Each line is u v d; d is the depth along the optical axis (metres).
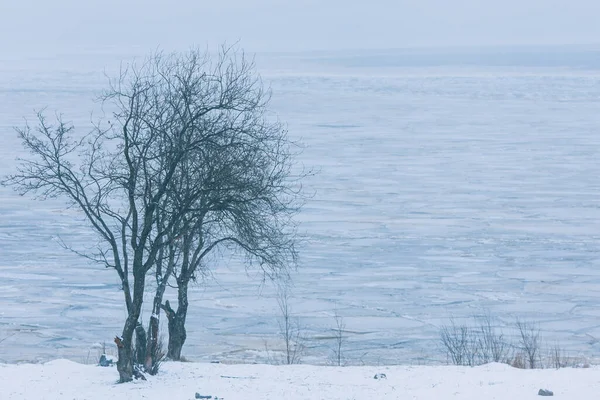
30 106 174.12
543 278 52.31
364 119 156.75
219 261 55.81
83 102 182.38
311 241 62.62
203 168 24.03
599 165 100.69
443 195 82.94
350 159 107.31
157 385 21.75
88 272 53.69
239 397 20.17
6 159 101.44
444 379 22.08
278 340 38.78
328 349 37.12
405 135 132.75
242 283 50.50
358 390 20.77
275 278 51.78
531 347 34.50
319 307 45.44
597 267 55.22
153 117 24.95
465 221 70.69
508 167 100.25
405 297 47.69
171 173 22.77
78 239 63.06
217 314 43.62
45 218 71.00
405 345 37.75
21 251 59.50
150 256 22.88
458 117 159.88
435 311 44.62
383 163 104.06
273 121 149.88
